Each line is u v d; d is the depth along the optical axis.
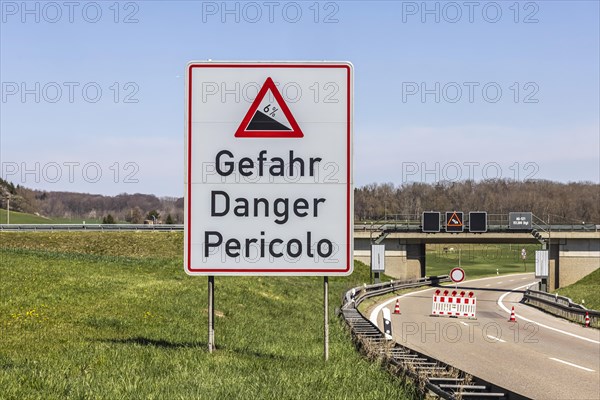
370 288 53.84
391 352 15.41
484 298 59.72
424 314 40.03
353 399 10.52
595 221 132.50
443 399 10.23
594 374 18.67
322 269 12.79
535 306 50.47
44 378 10.68
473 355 22.27
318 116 12.78
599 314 35.00
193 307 25.92
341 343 18.52
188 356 13.74
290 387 11.07
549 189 130.88
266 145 12.82
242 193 12.80
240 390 10.53
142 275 39.91
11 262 39.00
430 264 139.38
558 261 80.94
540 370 19.20
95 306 23.97
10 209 188.25
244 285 38.66
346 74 12.82
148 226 91.62
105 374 11.51
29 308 22.39
